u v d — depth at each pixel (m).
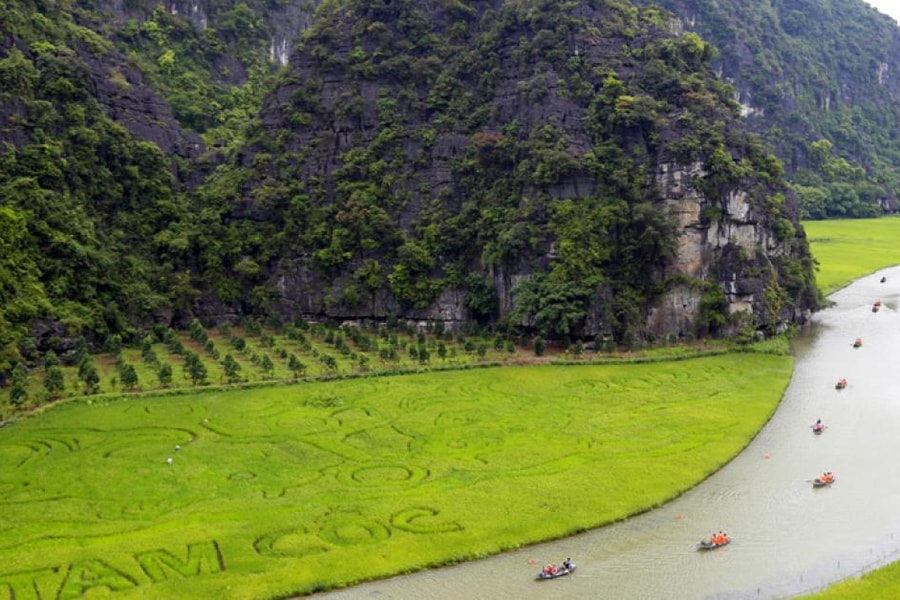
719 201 138.50
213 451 86.88
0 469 81.19
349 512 72.75
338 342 129.12
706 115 145.50
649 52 152.25
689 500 78.50
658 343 133.88
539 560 66.94
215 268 151.62
